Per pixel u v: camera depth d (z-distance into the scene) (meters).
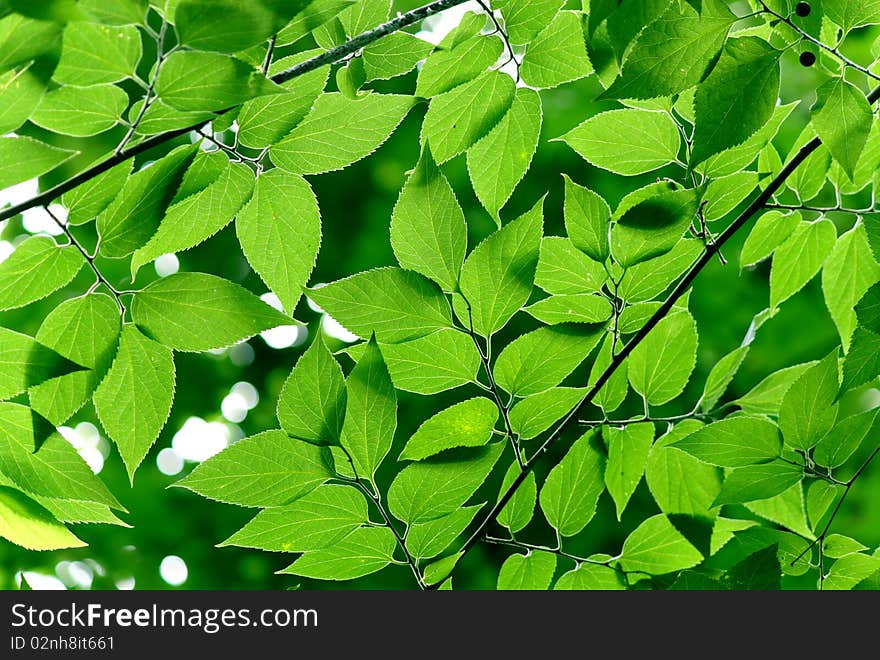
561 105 5.34
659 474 1.99
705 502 1.98
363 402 1.61
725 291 5.12
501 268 1.63
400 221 1.61
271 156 1.58
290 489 1.61
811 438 1.82
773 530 2.00
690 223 1.68
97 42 1.21
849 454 1.85
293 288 1.69
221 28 1.20
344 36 1.61
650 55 1.40
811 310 5.16
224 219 1.61
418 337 1.66
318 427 1.57
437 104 1.70
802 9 1.50
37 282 1.50
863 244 1.98
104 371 1.52
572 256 1.79
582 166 5.22
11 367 1.37
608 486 1.95
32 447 1.46
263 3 1.20
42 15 1.11
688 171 1.77
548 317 1.87
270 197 1.62
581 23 1.64
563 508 1.91
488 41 1.64
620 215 1.76
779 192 1.91
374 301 1.63
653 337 1.94
